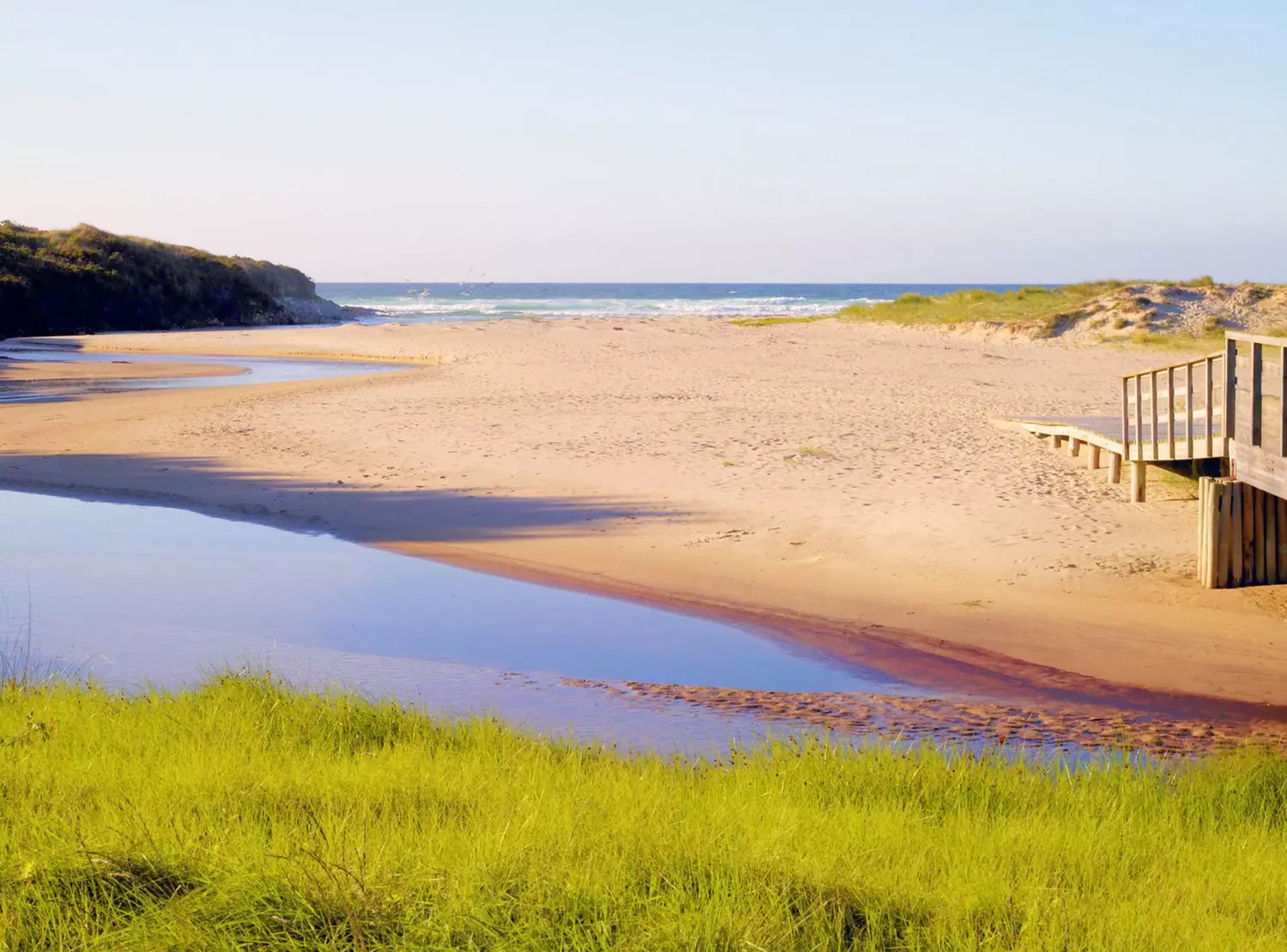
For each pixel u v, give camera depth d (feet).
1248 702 28.30
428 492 56.13
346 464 64.08
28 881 13.34
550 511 51.52
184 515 53.47
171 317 236.84
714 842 14.94
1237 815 18.37
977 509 48.88
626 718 26.99
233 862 13.80
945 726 26.61
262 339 177.17
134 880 13.64
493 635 34.73
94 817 15.65
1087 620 35.12
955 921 13.03
